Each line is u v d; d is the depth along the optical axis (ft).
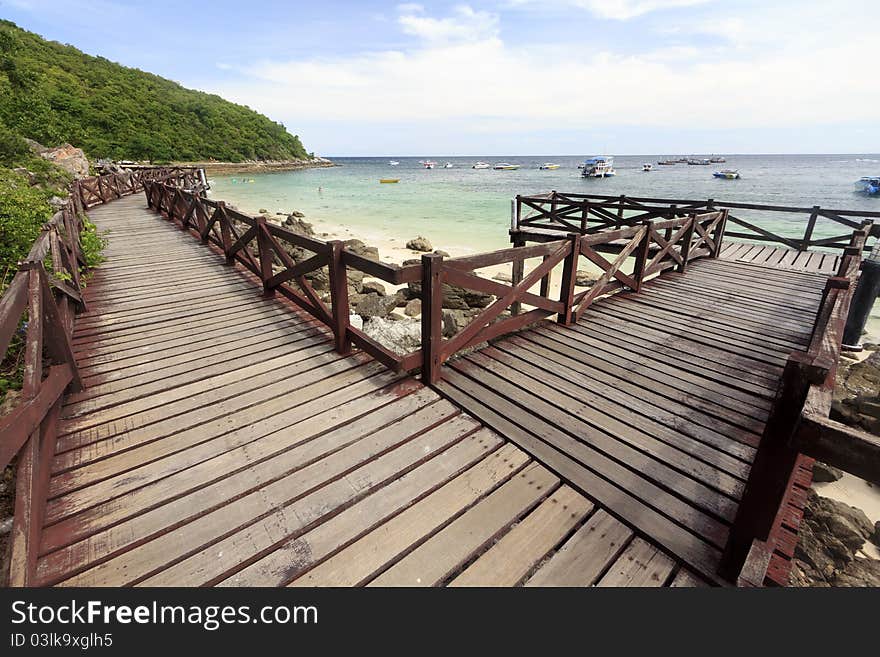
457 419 9.93
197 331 14.84
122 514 7.16
